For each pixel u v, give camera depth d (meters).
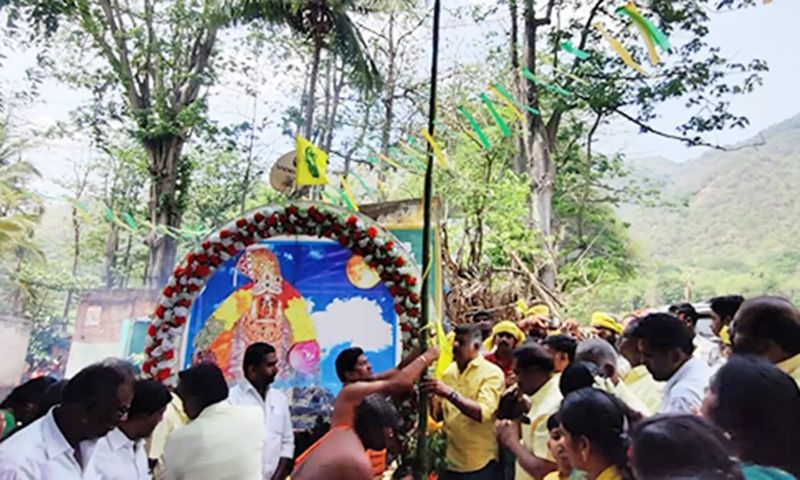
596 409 2.15
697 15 15.18
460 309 9.37
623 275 26.39
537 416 3.32
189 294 5.31
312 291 5.64
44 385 3.67
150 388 3.04
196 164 21.33
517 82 14.53
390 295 5.54
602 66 15.84
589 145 21.88
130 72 19.36
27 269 18.95
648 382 3.99
